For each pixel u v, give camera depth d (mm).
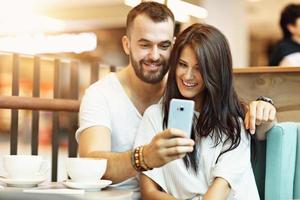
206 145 1774
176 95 1796
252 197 1750
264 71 2199
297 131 1881
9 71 2490
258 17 6781
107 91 1926
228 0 6148
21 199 1411
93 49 6758
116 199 1361
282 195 1817
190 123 1486
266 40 6832
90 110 1863
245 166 1753
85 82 3320
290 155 1848
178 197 1758
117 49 7234
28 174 1522
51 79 2572
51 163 2516
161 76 1880
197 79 1732
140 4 1926
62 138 3668
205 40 1709
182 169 1740
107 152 1647
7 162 1524
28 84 2521
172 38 1873
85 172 1486
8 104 2176
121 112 1914
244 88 2260
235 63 6340
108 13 6836
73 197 1362
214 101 1743
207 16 5848
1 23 4965
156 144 1419
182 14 5410
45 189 1446
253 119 1767
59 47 5809
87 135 1814
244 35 6516
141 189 1787
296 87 2158
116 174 1570
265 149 1915
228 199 1720
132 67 1911
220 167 1714
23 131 2953
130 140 1923
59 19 6285
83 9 6660
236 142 1773
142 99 1972
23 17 5105
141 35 1838
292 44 3736
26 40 5156
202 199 1677
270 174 1829
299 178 1870
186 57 1723
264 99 1875
